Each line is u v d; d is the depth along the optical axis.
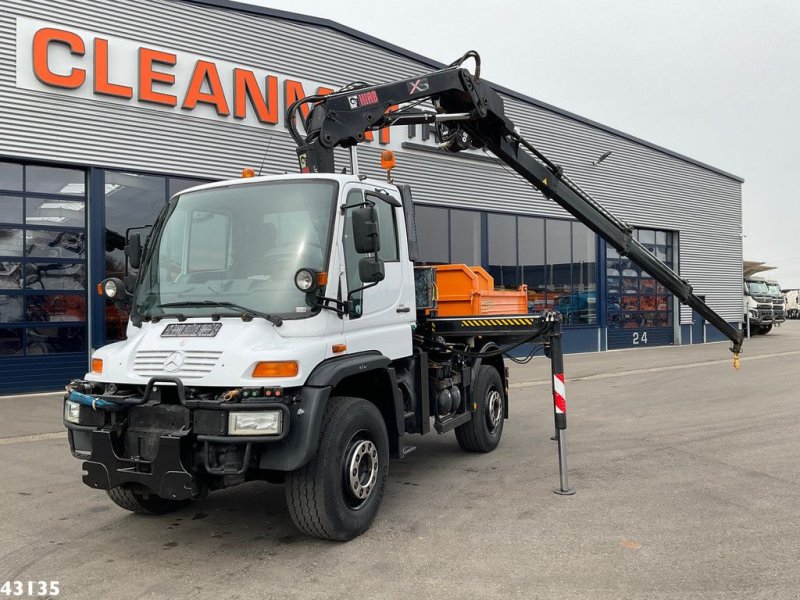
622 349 23.70
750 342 26.69
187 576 4.23
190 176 13.77
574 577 4.10
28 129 11.85
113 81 12.74
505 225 20.39
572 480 6.36
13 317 11.98
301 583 4.08
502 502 5.68
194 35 13.80
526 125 20.72
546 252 21.50
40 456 7.66
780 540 4.67
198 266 5.04
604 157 22.02
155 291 5.06
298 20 15.48
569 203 8.30
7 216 11.93
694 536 4.78
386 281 5.59
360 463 4.96
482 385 7.43
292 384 4.27
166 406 4.32
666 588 3.92
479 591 3.92
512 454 7.48
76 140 12.36
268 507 5.66
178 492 4.14
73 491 6.25
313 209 4.96
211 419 4.14
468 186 19.30
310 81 15.71
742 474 6.47
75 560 4.53
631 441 8.07
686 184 26.64
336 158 16.28
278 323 4.52
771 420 9.23
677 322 26.16
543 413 10.12
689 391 12.38
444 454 7.53
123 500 5.24
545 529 4.98
